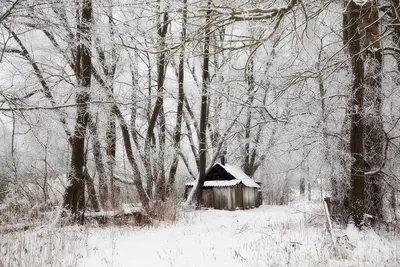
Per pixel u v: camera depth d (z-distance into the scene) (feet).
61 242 25.98
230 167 86.79
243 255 23.44
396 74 34.73
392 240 26.27
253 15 13.87
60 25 26.99
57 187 50.19
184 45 15.38
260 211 71.77
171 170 67.72
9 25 24.95
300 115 36.65
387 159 32.96
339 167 32.89
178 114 70.95
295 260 21.13
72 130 41.27
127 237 32.19
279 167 74.33
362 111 30.81
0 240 24.23
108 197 49.01
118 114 48.21
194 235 33.40
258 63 57.52
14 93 26.11
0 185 45.47
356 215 30.17
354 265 19.74
